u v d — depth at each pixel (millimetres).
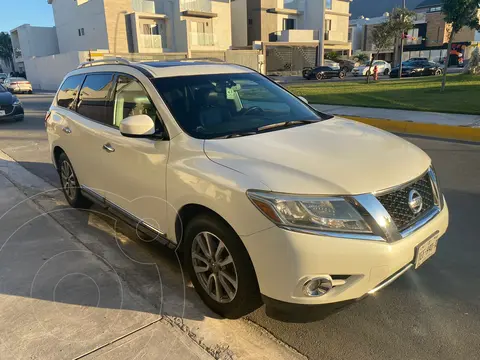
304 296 2336
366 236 2318
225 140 2920
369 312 2939
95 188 4184
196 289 3023
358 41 63594
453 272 3422
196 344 2588
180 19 39438
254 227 2383
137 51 38188
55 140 4906
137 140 3324
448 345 2592
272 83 4191
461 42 57062
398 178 2541
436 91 16812
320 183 2371
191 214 2982
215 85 3635
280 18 48219
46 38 47781
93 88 4227
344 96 16312
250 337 2688
